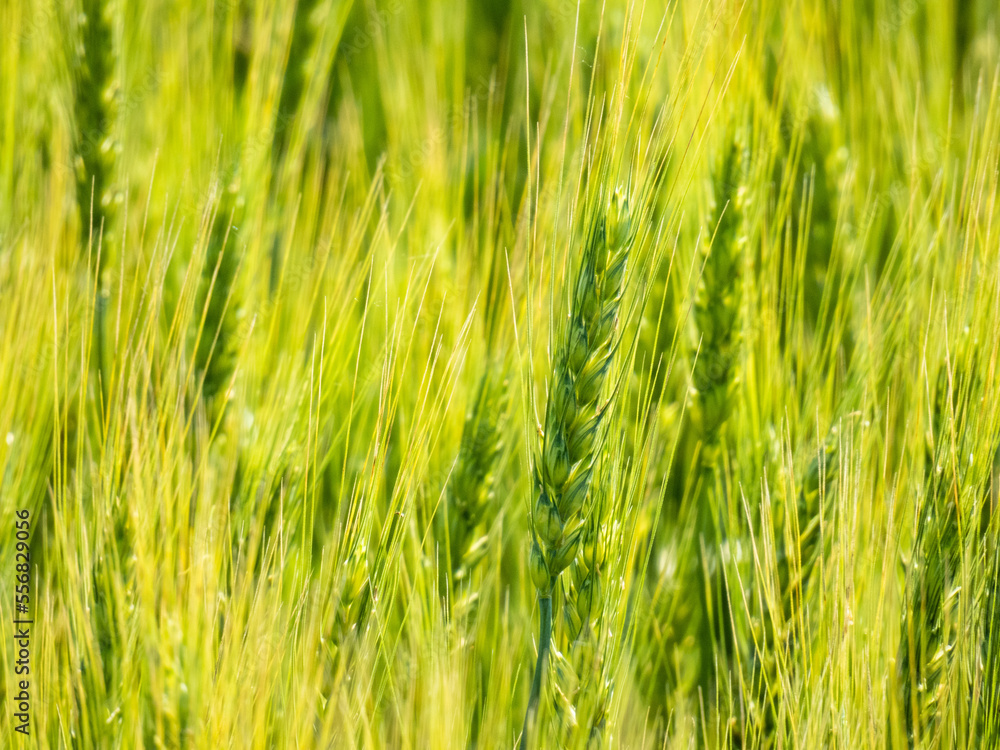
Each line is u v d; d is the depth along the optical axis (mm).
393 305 1030
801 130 1049
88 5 1036
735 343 1012
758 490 1011
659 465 1020
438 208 1053
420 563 991
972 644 956
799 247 1024
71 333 1021
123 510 954
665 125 944
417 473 971
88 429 1016
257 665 942
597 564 952
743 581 1004
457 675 952
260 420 1001
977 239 998
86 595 947
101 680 946
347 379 1037
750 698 968
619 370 953
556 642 959
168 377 962
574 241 949
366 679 957
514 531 1035
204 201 1033
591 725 956
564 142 943
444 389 988
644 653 1013
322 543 1010
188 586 942
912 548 962
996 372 959
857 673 957
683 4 1029
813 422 1017
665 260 1040
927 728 957
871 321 1025
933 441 968
